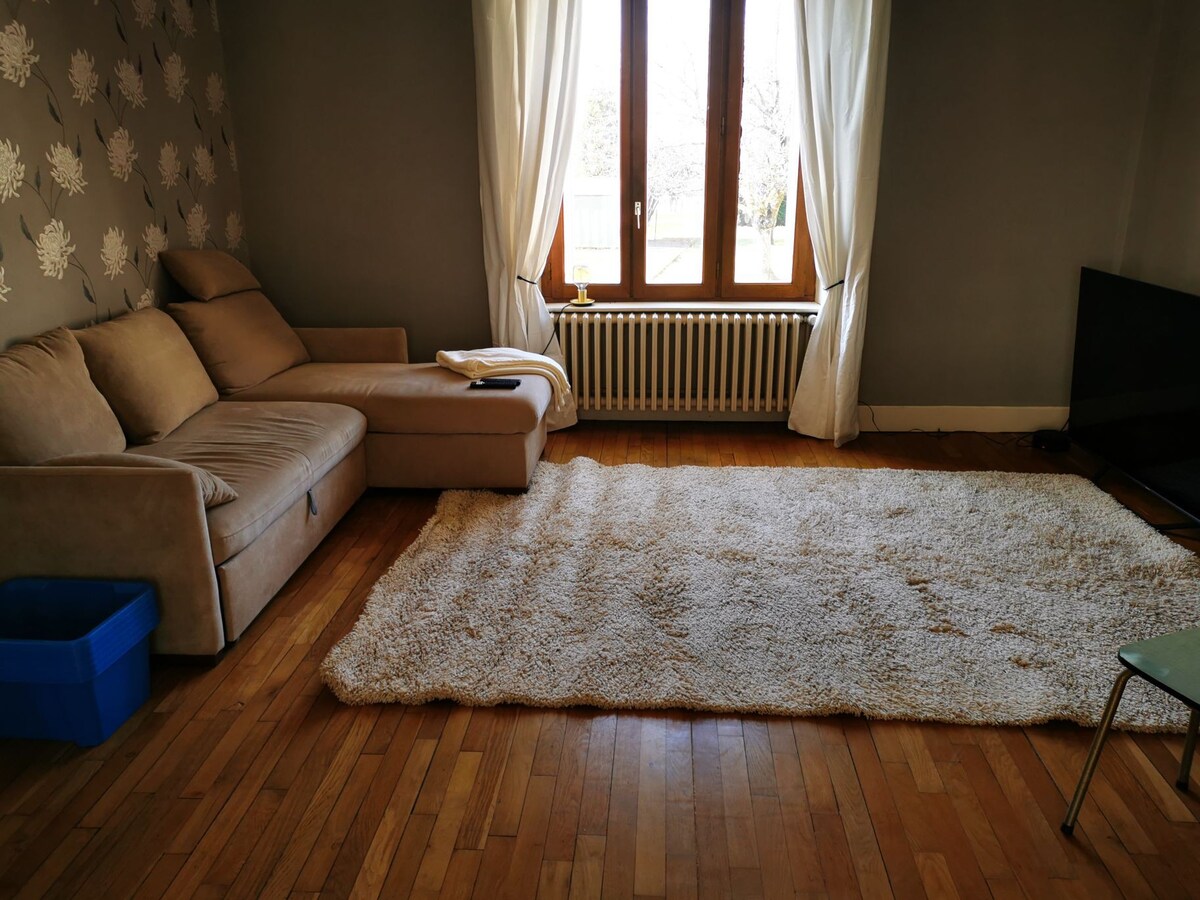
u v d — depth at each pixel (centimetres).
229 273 385
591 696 228
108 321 318
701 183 436
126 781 202
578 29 386
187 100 384
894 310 431
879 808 193
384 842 184
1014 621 260
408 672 238
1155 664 168
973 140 405
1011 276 423
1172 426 306
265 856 180
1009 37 391
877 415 448
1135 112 396
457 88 411
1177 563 293
